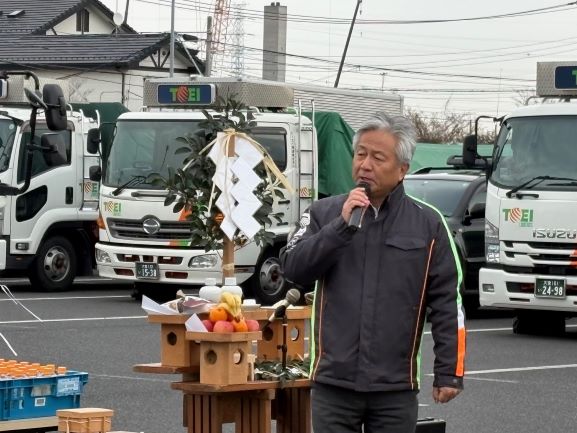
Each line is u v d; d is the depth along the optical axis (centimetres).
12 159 2086
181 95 2070
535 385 1299
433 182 2045
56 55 5256
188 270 1995
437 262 622
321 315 623
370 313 612
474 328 1862
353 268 617
